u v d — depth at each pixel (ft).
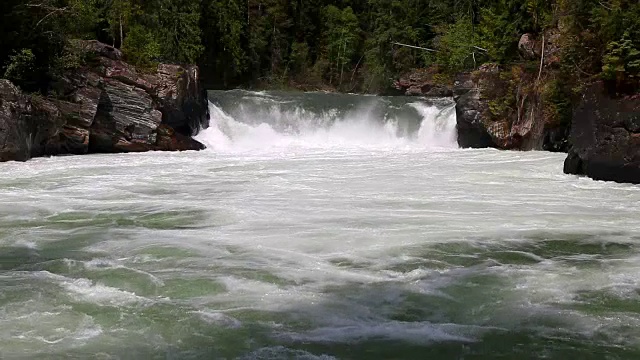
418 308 23.99
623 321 22.68
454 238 34.30
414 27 192.34
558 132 81.76
